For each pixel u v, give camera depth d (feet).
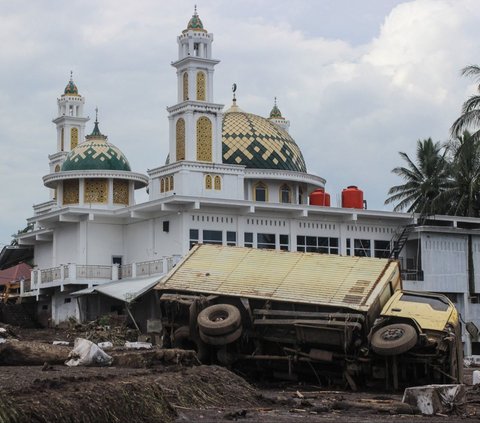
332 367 98.78
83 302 194.70
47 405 56.80
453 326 95.45
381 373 95.71
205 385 79.46
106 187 210.18
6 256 245.04
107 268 198.29
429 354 93.25
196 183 197.47
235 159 219.61
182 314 106.93
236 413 70.74
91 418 58.90
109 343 147.13
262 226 195.11
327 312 98.89
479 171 233.96
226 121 225.97
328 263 105.09
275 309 102.27
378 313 99.40
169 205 186.50
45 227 214.90
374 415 75.15
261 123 228.22
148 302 181.78
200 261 110.01
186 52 203.62
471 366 158.81
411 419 72.90
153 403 67.15
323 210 197.98
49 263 225.97
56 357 93.15
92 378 69.72
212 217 190.19
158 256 194.29
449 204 248.73
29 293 213.25
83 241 202.49
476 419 74.23
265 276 105.29
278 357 99.71
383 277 101.50
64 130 261.24
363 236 206.18
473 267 208.64
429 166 262.67
